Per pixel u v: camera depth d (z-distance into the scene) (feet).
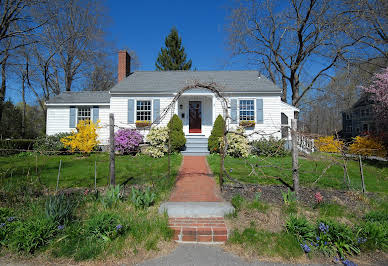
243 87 45.96
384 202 17.12
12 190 17.53
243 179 23.38
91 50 76.48
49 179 22.93
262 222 13.69
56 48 65.26
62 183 21.54
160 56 88.07
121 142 39.19
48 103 47.55
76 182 21.98
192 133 49.52
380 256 11.55
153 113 45.83
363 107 78.33
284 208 15.31
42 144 43.34
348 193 19.21
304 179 23.54
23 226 11.98
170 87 46.98
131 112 45.93
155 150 37.22
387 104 38.45
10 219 12.64
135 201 15.75
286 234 12.34
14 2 49.32
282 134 44.60
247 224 13.62
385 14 45.32
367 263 11.00
